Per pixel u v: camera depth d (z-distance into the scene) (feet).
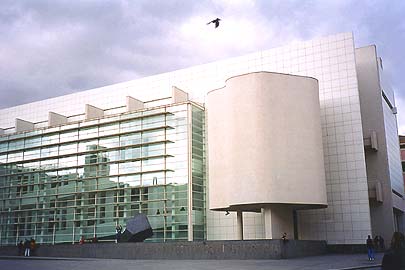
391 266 22.33
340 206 134.41
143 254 108.88
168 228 139.64
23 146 177.58
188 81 162.50
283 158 117.91
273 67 149.59
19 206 172.14
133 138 152.87
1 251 137.80
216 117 130.21
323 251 126.41
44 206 165.68
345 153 135.95
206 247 102.42
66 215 159.12
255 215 142.92
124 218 147.54
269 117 119.03
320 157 123.44
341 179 135.44
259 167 116.88
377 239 130.82
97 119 161.17
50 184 166.71
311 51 145.07
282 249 97.40
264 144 117.70
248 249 98.84
